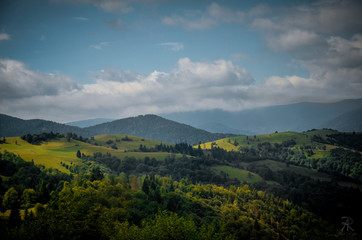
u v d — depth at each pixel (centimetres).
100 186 15800
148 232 9106
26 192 13788
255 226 17362
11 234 7900
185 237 9400
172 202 16550
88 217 9162
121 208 13038
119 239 8625
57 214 8669
